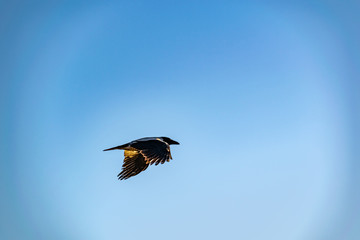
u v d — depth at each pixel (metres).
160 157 17.89
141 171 19.56
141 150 18.06
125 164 19.84
